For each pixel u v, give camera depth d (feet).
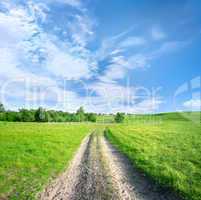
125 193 38.88
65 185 43.80
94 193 39.09
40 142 99.30
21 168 55.98
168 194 38.22
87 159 70.03
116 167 59.00
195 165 59.21
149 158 69.05
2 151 74.79
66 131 174.29
